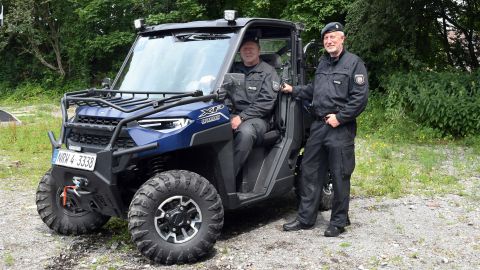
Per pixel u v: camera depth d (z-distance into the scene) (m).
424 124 12.73
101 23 26.06
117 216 4.68
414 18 14.34
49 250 4.91
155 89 5.14
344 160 5.12
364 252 4.73
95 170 4.39
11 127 12.94
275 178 5.41
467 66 15.45
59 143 4.85
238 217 5.99
